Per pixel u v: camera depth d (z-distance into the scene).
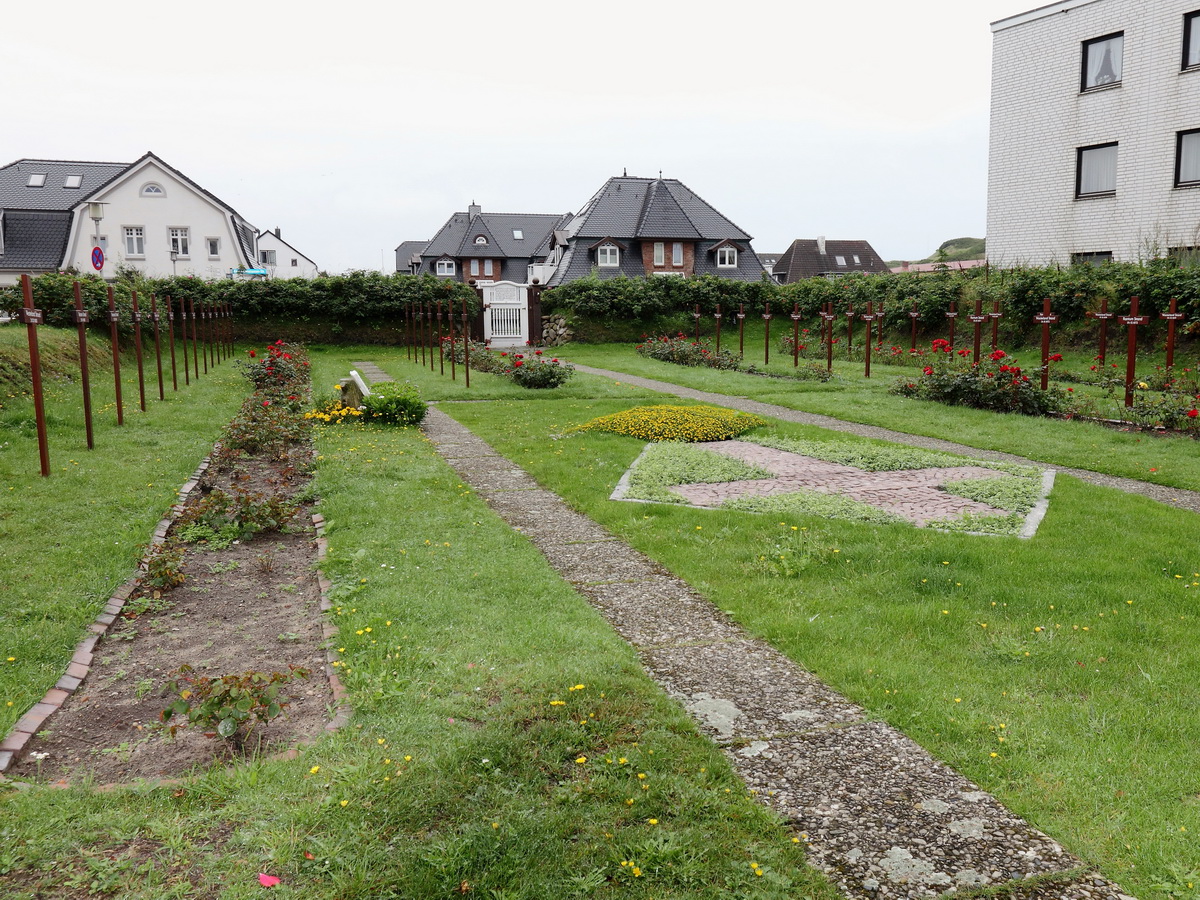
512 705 3.83
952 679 4.28
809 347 25.53
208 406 13.03
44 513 6.47
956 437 11.46
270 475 9.06
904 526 6.94
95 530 6.18
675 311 31.48
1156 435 11.30
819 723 3.87
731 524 7.10
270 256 69.12
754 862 2.86
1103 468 9.40
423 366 22.53
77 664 4.30
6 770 3.36
